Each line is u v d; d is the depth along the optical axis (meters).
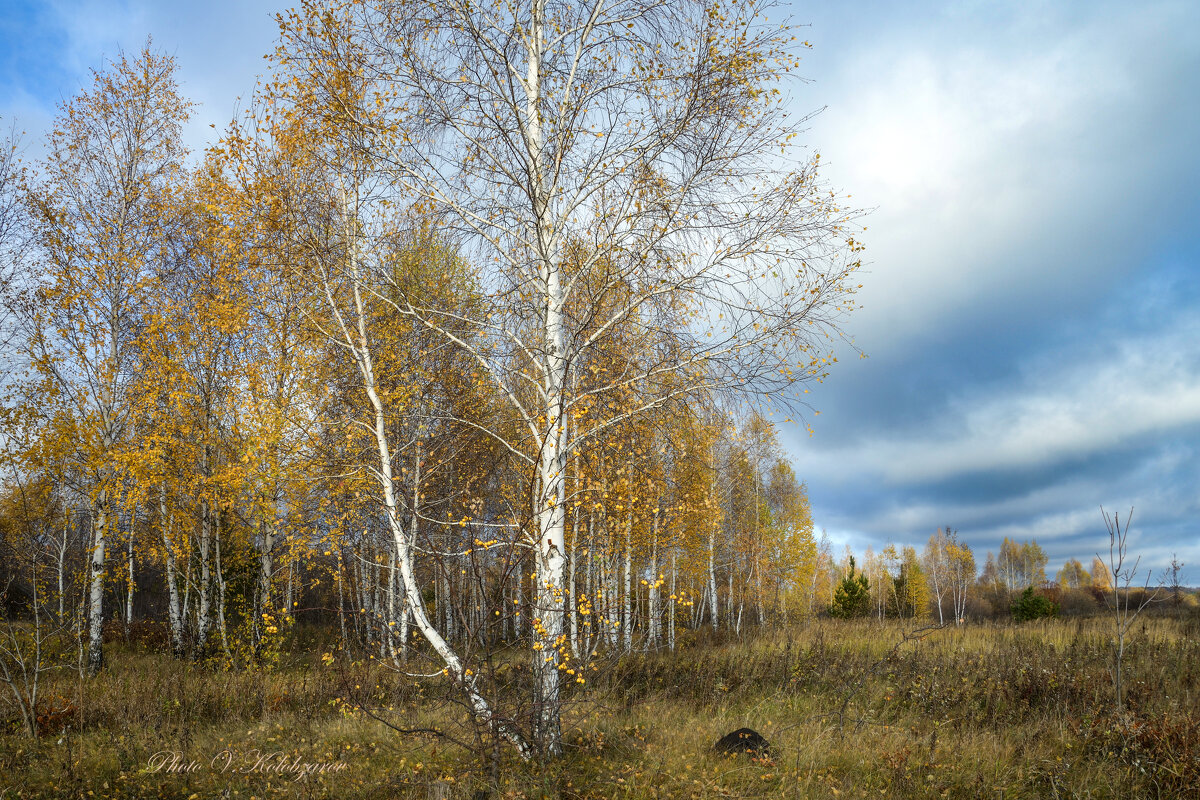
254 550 16.52
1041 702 8.66
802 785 6.05
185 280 14.42
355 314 8.87
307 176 8.09
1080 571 79.00
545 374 7.29
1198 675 9.30
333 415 10.45
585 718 7.55
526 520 6.52
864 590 35.47
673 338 7.44
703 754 6.91
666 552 17.89
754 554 26.11
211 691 9.64
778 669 10.96
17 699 8.66
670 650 15.09
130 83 14.70
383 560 12.70
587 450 8.65
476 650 6.12
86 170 14.20
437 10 7.04
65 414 12.24
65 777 6.32
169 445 13.25
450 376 10.50
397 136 7.25
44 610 10.38
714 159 6.94
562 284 7.64
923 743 7.11
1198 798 5.51
